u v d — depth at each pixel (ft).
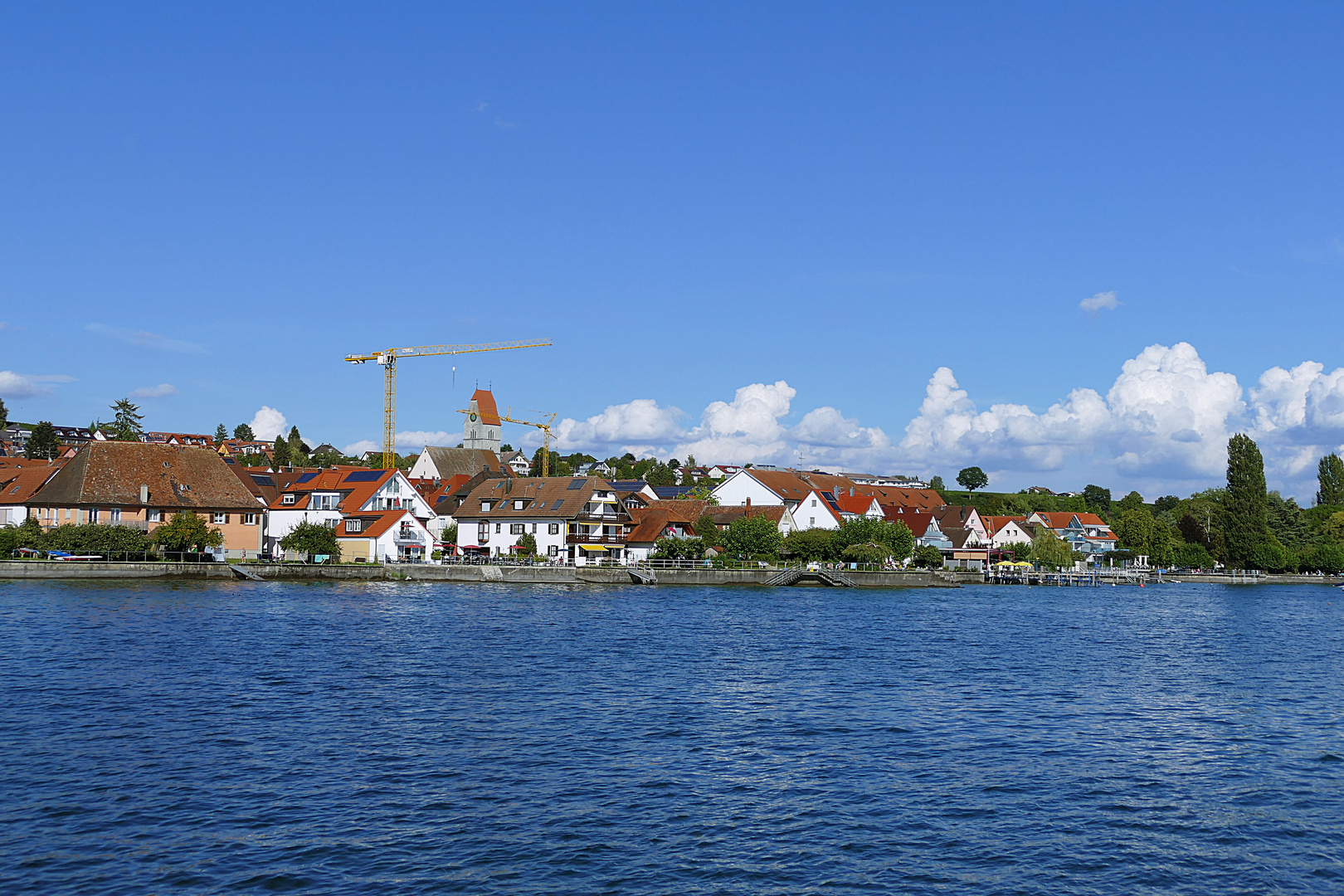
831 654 203.82
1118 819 95.76
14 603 259.80
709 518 479.82
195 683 153.89
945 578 461.78
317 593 324.39
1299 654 222.28
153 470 408.67
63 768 105.70
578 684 161.68
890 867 82.99
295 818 92.07
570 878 79.77
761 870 81.92
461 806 96.27
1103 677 181.16
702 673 175.42
